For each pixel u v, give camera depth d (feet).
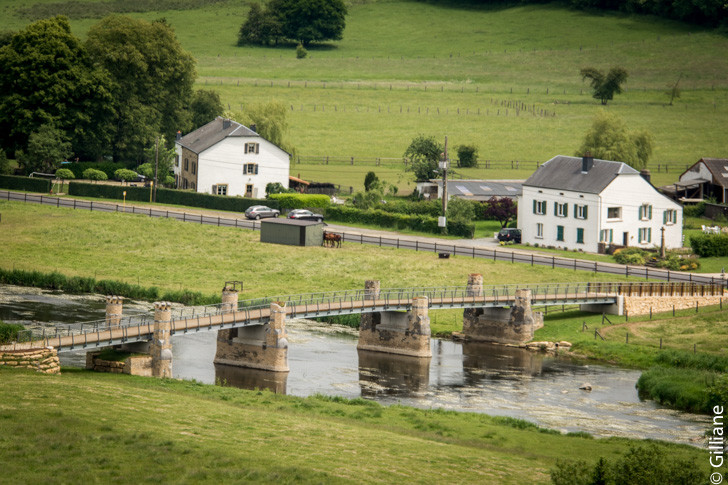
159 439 402.93
